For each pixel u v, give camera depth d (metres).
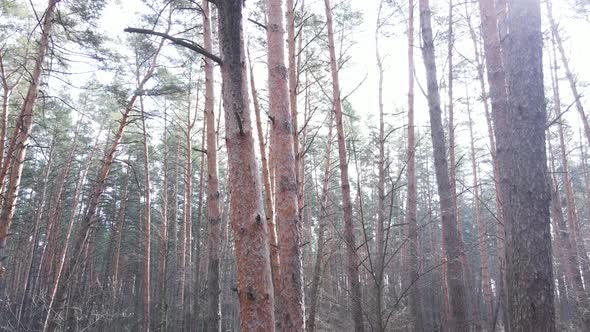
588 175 23.97
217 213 9.53
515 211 4.10
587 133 15.70
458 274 6.95
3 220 10.13
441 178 7.39
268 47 5.31
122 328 28.83
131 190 29.09
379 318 4.52
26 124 10.55
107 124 24.73
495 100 6.12
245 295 2.56
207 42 10.10
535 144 4.09
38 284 24.02
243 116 2.71
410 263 10.78
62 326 13.81
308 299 12.64
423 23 8.06
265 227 2.70
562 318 18.77
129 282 38.03
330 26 10.80
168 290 32.31
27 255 27.89
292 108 8.42
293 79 8.56
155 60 13.96
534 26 4.27
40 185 27.98
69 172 28.42
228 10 2.74
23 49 14.20
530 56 4.24
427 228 24.98
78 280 22.69
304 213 22.03
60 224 26.75
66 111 21.70
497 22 6.61
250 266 2.58
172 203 30.06
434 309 22.08
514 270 4.03
